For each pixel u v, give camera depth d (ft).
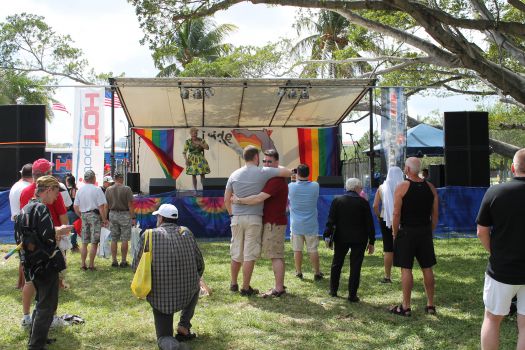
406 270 18.58
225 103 52.11
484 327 13.15
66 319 17.75
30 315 17.35
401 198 18.40
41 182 15.05
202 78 42.91
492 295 12.84
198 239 38.75
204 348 15.38
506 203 12.60
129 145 59.41
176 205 38.60
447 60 38.63
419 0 35.76
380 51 57.36
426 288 19.08
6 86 81.00
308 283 23.95
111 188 28.30
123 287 23.44
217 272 26.71
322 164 61.21
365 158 60.54
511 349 15.21
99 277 25.62
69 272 26.84
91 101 42.42
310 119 60.03
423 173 42.06
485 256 32.22
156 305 14.32
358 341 16.06
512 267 12.50
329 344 15.79
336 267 21.33
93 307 19.97
